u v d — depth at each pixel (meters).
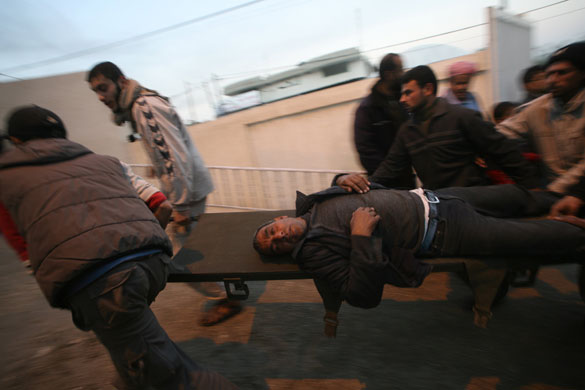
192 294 3.10
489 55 5.15
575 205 1.85
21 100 7.65
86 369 2.27
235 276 1.90
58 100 7.88
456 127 2.08
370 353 2.19
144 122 2.30
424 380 1.94
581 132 1.99
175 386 1.56
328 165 6.43
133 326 1.43
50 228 1.30
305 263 1.78
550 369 1.92
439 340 2.24
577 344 2.07
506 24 5.36
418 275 1.69
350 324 2.48
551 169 2.22
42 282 1.30
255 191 5.27
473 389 1.85
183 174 2.42
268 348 2.33
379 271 1.56
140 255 1.42
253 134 6.82
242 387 2.03
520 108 2.52
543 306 2.45
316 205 1.99
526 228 1.71
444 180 2.22
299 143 6.49
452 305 2.58
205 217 2.76
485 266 1.75
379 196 1.91
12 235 1.49
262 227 2.02
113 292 1.32
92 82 2.27
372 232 1.67
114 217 1.40
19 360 2.42
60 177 1.39
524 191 2.06
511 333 2.22
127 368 1.46
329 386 1.97
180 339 2.52
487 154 2.11
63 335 2.65
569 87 1.93
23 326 2.82
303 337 2.41
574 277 2.76
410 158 2.36
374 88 2.61
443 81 5.54
